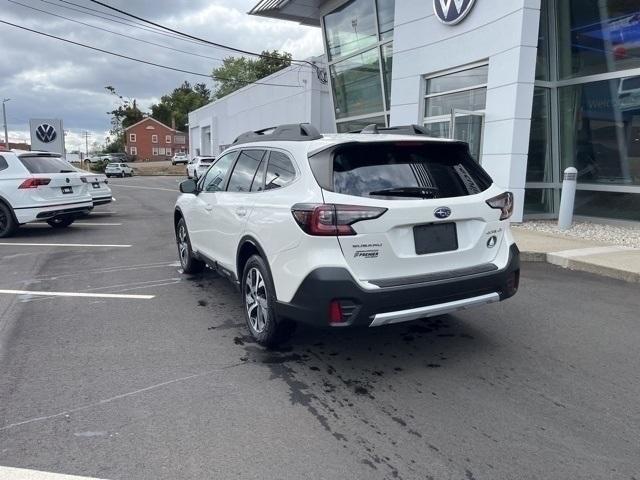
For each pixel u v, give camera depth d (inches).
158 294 245.3
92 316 212.1
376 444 118.0
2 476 106.0
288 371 158.2
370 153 153.4
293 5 756.0
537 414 131.0
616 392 142.9
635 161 408.5
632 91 402.3
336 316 140.5
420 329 193.8
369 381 151.1
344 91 743.1
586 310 215.9
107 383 149.9
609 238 362.3
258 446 117.4
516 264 164.9
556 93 461.7
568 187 395.9
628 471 107.4
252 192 183.3
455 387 146.6
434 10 482.3
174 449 116.2
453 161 165.5
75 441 119.3
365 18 661.3
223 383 149.9
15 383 149.9
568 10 444.1
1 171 412.5
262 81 1159.0
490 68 429.7
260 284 173.3
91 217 561.9
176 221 291.0
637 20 392.2
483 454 113.7
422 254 148.1
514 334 188.2
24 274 287.1
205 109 1694.1
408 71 530.3
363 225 139.8
